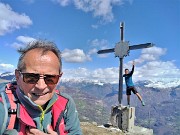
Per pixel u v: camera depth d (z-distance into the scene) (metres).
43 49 0.52
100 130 3.66
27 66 0.50
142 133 4.24
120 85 4.54
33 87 0.50
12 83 0.56
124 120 4.27
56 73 0.53
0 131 0.51
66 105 0.59
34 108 0.51
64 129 0.60
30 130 0.50
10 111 0.51
